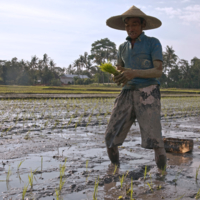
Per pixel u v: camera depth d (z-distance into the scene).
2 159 2.99
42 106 10.88
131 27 2.75
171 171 2.66
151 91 2.67
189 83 74.12
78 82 83.12
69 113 8.16
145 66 2.72
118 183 2.29
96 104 12.36
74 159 3.03
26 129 5.08
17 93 23.44
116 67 2.76
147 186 2.22
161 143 2.62
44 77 87.06
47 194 2.01
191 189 2.18
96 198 1.92
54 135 4.54
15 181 2.29
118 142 2.79
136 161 3.01
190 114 8.38
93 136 4.52
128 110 2.74
